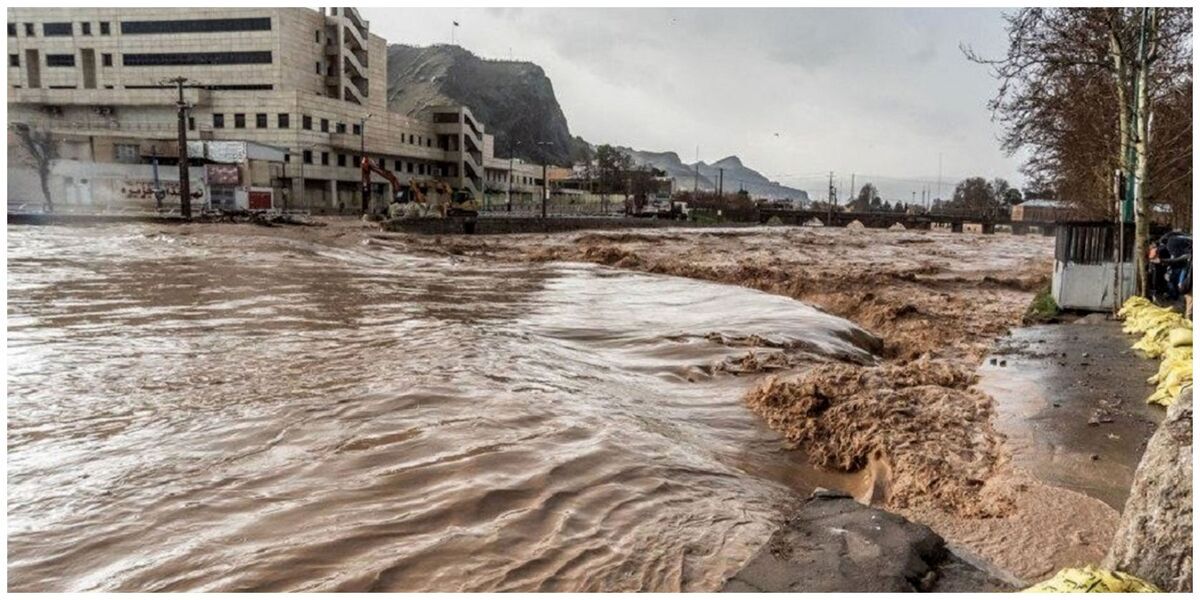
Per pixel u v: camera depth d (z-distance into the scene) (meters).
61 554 3.90
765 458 6.06
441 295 16.42
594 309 14.55
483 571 3.78
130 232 31.31
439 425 6.00
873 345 12.70
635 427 6.32
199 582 3.63
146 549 3.96
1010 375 8.24
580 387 7.73
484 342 9.91
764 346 10.41
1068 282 13.27
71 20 76.50
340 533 4.12
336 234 36.31
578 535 4.22
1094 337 10.70
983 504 4.86
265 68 74.31
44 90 72.12
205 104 70.44
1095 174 21.64
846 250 45.25
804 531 4.20
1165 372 7.41
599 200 106.19
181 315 12.18
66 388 7.24
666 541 4.20
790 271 26.69
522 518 4.37
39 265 19.62
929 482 5.25
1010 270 29.75
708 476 5.31
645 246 42.09
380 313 12.91
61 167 53.53
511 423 6.11
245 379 7.58
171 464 5.16
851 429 6.29
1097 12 14.02
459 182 90.25
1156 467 3.45
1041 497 4.87
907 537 4.09
